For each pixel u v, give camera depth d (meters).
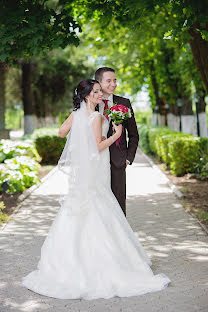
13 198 8.92
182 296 3.87
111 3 7.86
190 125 17.08
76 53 26.86
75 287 3.96
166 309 3.60
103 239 4.19
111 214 4.38
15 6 6.88
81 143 4.29
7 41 6.69
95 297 3.85
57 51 24.30
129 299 3.82
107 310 3.61
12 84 27.78
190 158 11.55
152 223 6.84
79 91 4.36
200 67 8.55
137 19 6.89
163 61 17.84
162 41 15.23
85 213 4.24
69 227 4.21
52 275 4.12
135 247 4.50
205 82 8.61
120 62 20.59
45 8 7.75
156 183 11.26
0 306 3.73
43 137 16.09
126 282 4.02
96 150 4.26
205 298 3.81
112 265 4.09
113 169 4.73
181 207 8.01
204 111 16.88
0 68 9.36
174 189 9.73
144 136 20.22
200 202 8.21
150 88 22.86
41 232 6.38
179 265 4.75
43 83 27.94
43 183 11.57
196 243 5.62
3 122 17.28
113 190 4.75
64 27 7.54
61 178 12.61
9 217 7.25
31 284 4.16
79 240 4.17
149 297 3.85
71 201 4.27
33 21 6.82
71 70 26.69
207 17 5.82
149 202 8.64
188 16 5.69
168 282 4.14
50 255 4.21
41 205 8.50
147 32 13.70
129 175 13.06
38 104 30.50
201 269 4.59
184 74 14.52
